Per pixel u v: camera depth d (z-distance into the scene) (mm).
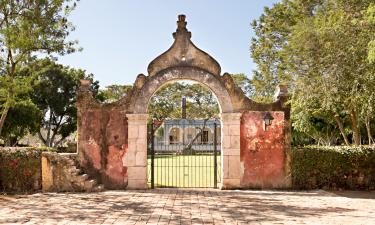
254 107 15977
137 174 15703
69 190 15062
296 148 16031
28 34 16078
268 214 10742
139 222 9711
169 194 14383
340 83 14977
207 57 15945
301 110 24641
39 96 42406
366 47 13625
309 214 10750
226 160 15742
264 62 28062
